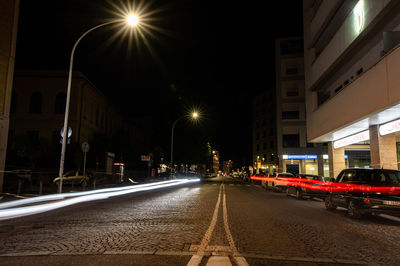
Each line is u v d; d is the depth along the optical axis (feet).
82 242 19.75
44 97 109.40
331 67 68.85
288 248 18.90
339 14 67.72
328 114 69.51
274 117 207.92
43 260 15.74
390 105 42.39
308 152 157.69
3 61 58.39
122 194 62.64
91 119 123.85
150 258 16.26
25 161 90.22
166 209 37.22
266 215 33.37
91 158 107.24
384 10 45.42
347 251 18.43
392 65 41.70
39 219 29.25
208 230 24.07
